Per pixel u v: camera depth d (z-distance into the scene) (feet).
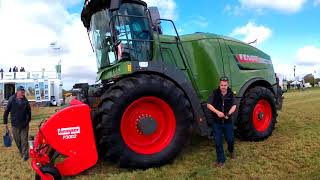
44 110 83.71
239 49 28.76
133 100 20.89
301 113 44.45
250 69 29.22
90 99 24.97
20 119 27.09
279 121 37.40
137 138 21.53
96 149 20.44
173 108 21.98
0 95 96.94
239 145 26.35
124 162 20.72
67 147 19.75
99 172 21.18
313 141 26.25
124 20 23.31
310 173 19.20
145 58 23.73
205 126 23.56
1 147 31.81
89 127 20.25
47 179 18.57
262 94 27.61
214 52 26.89
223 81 22.08
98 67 26.37
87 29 27.63
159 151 21.66
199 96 25.76
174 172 20.54
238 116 27.14
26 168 23.81
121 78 22.33
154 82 21.38
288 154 23.07
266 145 25.99
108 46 24.23
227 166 21.20
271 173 19.63
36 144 19.33
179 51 25.39
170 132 22.12
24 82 98.94
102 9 24.39
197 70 25.98
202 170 20.62
